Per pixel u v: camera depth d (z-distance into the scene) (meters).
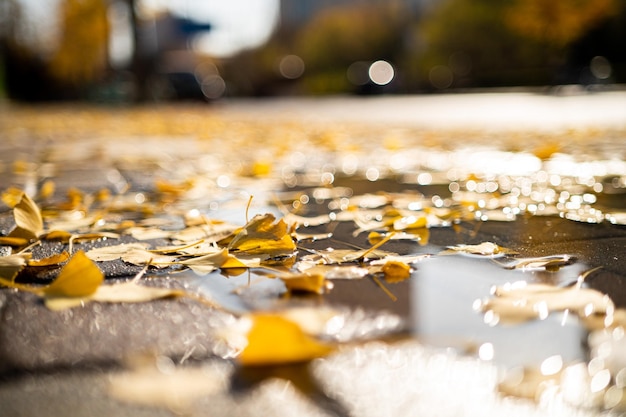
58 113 19.27
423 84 40.06
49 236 2.11
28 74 36.56
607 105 15.03
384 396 0.87
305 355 0.96
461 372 0.94
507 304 1.26
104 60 33.94
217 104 25.81
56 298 1.30
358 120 11.97
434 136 7.64
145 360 1.00
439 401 0.86
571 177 3.88
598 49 35.44
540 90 29.78
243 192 3.41
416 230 2.21
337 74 50.59
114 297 1.30
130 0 22.95
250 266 1.63
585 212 2.55
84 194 3.36
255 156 5.75
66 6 33.72
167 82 25.52
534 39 37.59
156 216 2.63
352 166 4.81
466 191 3.33
